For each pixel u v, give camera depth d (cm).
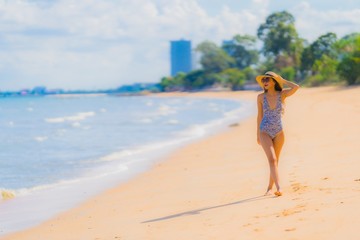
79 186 1216
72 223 810
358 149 1177
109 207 920
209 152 1712
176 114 5091
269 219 592
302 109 3638
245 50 19850
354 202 597
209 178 1117
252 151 1597
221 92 16388
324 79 10900
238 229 570
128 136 2666
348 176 807
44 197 1092
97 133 2962
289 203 667
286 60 13950
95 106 10150
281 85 771
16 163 1683
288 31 14062
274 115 769
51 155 1906
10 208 988
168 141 2292
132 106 9200
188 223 659
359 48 7856
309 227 523
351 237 468
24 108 9812
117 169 1478
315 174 891
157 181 1189
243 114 4447
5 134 3078
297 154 1259
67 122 4428
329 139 1516
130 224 721
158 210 808
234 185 960
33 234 763
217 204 770
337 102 4272
